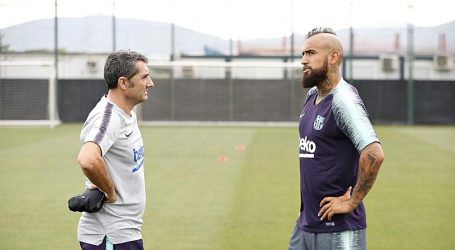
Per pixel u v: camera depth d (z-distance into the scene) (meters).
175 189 8.66
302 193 3.55
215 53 20.59
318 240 3.47
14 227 6.56
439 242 6.02
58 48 19.67
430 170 10.42
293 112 19.75
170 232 6.36
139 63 3.47
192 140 15.01
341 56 3.43
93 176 3.23
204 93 19.81
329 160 3.39
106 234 3.46
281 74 20.11
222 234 6.29
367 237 6.21
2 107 19.14
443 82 19.19
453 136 15.95
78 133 16.53
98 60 19.86
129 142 3.46
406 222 6.81
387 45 19.72
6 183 9.11
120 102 3.47
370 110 19.36
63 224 6.69
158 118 19.81
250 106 19.78
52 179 9.46
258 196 8.17
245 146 13.81
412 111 19.25
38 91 19.23
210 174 9.95
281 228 6.52
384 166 10.86
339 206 3.33
